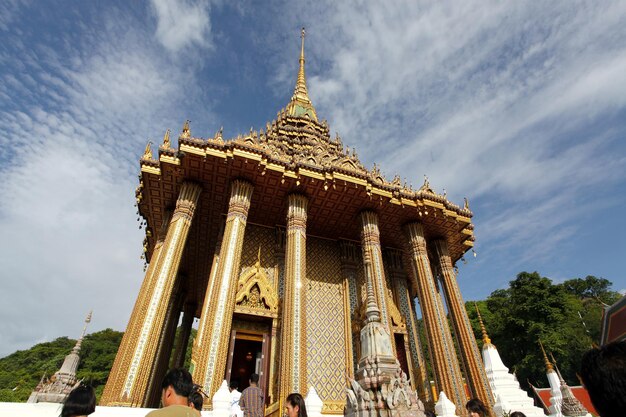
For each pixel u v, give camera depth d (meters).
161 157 15.61
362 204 18.61
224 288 13.87
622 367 2.01
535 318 42.56
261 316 16.39
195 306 26.20
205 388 11.70
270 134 23.97
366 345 7.41
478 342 47.44
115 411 9.70
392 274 21.30
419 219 19.59
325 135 26.47
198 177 16.48
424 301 17.39
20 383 57.91
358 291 19.77
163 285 13.78
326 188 17.22
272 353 15.84
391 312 19.19
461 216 19.80
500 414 15.20
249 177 16.62
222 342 12.78
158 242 16.94
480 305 53.59
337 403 15.70
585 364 2.21
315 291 19.27
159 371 17.67
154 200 17.86
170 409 3.20
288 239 16.52
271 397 14.59
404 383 6.64
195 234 20.25
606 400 1.99
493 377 17.78
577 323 41.19
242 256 18.78
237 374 20.39
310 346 17.25
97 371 60.53
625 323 8.16
